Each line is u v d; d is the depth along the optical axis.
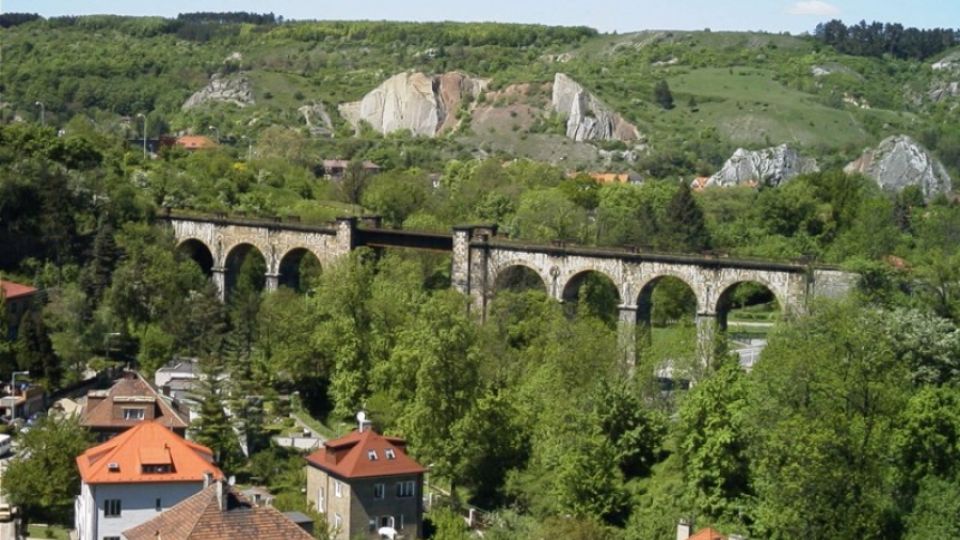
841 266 174.38
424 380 147.75
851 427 124.19
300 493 135.88
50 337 183.62
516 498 138.75
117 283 199.50
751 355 196.62
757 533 122.81
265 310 193.25
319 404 179.50
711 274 186.25
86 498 121.06
